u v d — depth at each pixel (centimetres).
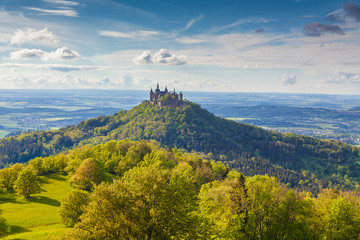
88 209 2427
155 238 2231
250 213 4159
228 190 5184
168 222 2352
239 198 4466
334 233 3962
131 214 2328
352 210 4203
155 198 2453
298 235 3859
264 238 4062
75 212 4944
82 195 5094
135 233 2219
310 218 4397
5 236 4491
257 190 4572
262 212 4225
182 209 2539
